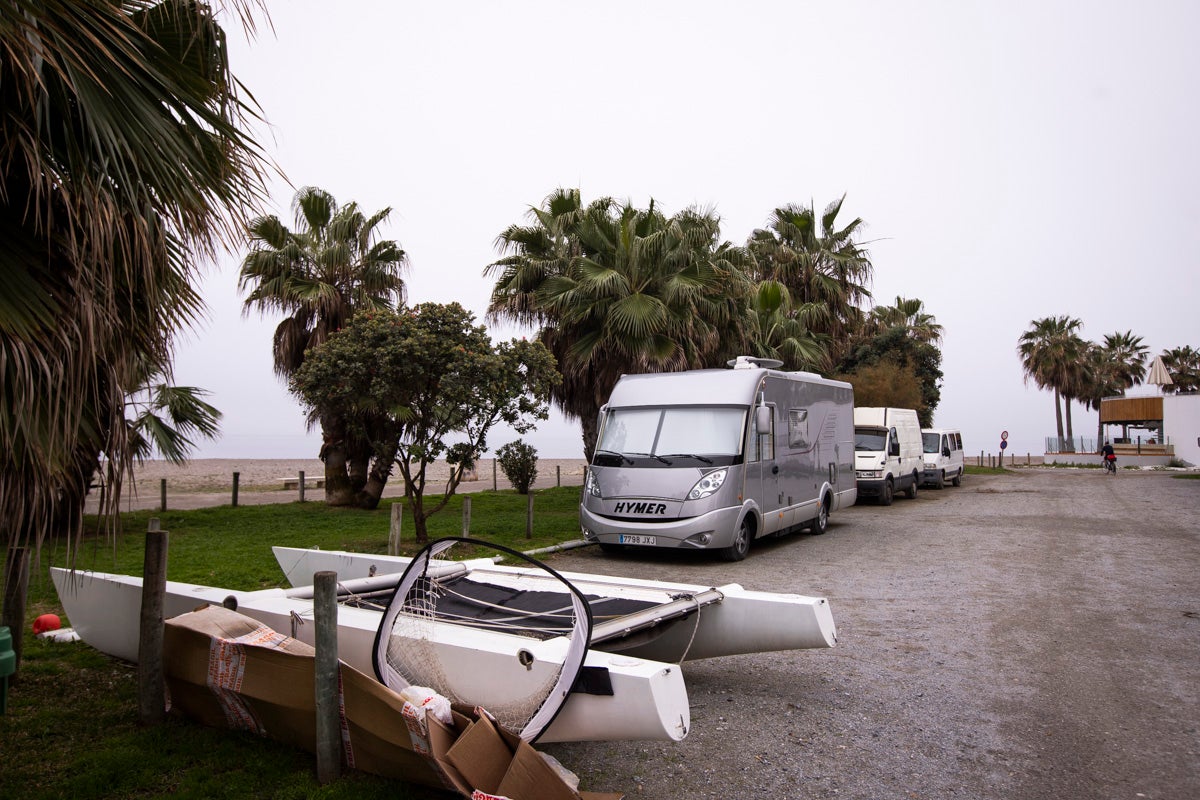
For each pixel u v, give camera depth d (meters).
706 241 18.23
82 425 3.56
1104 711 4.79
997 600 8.01
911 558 10.88
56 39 2.89
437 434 11.16
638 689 3.36
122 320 3.75
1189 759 4.08
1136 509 17.23
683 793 3.70
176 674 4.25
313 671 3.74
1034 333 53.81
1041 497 21.00
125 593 5.20
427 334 10.47
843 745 4.28
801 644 4.85
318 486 25.02
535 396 11.39
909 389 27.81
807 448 13.08
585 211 17.84
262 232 16.59
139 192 3.59
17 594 5.09
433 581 4.87
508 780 3.12
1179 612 7.39
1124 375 60.78
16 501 3.21
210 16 3.53
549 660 3.60
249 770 3.73
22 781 3.60
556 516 15.85
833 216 26.33
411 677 4.01
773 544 12.49
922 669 5.66
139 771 3.71
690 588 5.45
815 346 22.59
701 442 10.78
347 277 17.09
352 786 3.52
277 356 17.30
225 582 8.41
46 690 4.89
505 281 18.11
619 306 15.88
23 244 3.29
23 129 3.12
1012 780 3.84
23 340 3.04
